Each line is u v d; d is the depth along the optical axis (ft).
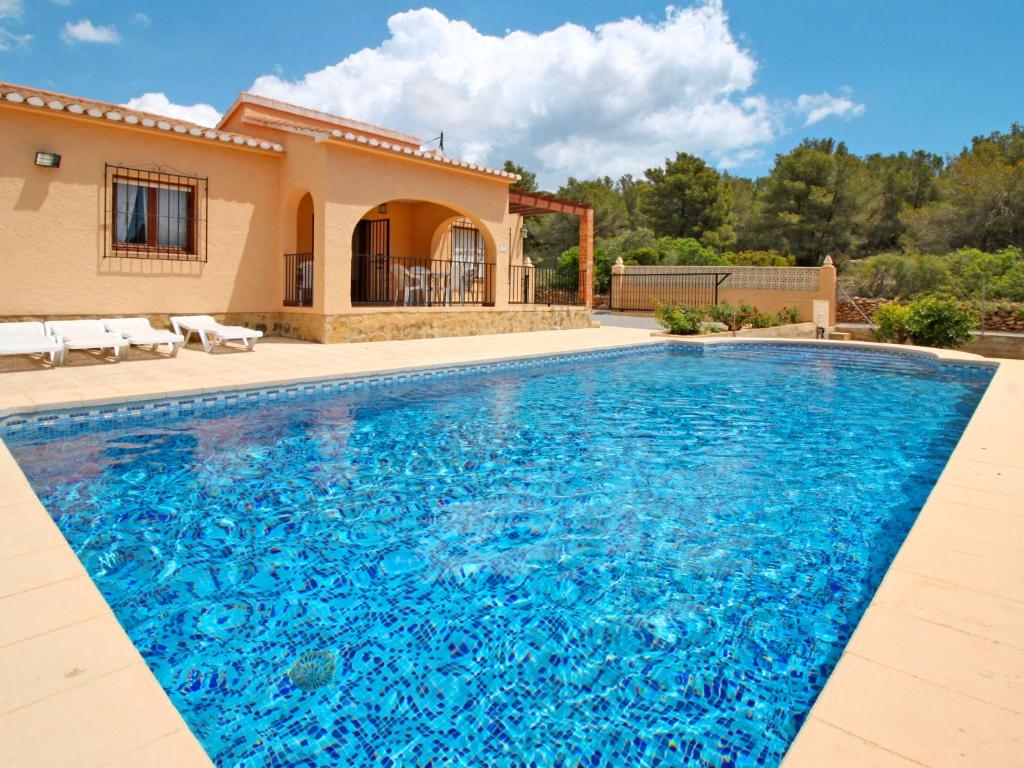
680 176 126.41
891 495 15.08
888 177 122.21
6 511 10.98
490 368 32.73
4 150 30.14
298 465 16.67
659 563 11.25
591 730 6.95
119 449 17.53
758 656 8.39
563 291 71.41
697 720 7.13
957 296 68.64
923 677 6.42
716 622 9.27
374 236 51.29
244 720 7.05
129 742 5.53
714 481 16.06
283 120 46.37
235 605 9.62
